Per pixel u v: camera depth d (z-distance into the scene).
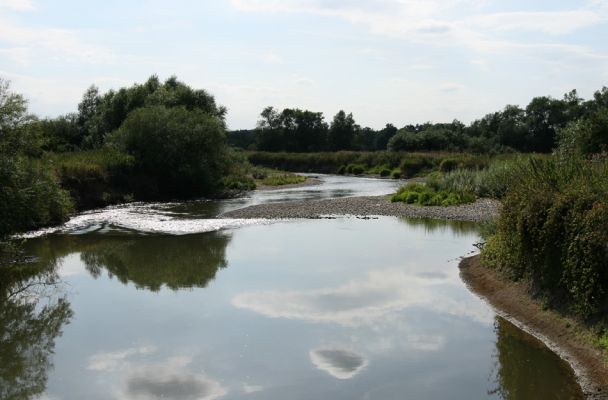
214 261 19.12
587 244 10.30
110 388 9.30
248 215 31.06
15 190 18.64
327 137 137.75
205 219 29.98
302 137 134.88
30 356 10.86
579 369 9.59
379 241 22.47
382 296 14.38
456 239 22.77
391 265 17.89
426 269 17.27
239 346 11.02
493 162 45.81
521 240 12.84
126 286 16.09
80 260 19.86
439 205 33.41
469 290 14.84
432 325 12.11
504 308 13.02
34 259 20.11
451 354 10.52
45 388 9.38
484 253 16.59
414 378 9.49
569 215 11.19
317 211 32.19
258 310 13.35
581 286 10.52
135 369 10.05
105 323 12.69
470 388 9.11
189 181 44.31
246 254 20.14
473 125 112.69
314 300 14.09
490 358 10.30
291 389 9.10
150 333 11.90
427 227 26.23
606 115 31.39
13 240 22.81
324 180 66.81
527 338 11.24
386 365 10.03
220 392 9.03
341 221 28.56
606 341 9.62
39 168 23.73
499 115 107.88
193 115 47.47
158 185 43.31
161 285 16.06
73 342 11.53
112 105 54.78
